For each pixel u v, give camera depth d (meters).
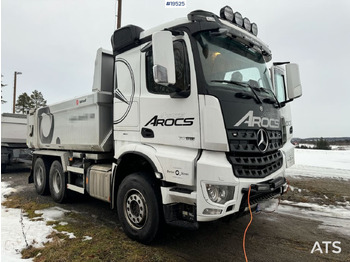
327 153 19.42
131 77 3.86
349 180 8.38
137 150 3.52
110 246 3.43
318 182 8.02
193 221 2.98
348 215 4.99
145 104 3.57
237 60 3.58
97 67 4.63
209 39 3.23
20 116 11.03
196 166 2.86
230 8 3.65
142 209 3.49
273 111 3.62
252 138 3.06
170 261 3.08
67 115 5.46
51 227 4.17
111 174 4.12
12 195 6.59
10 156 10.52
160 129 3.34
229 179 2.79
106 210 5.21
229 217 2.99
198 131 2.93
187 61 3.09
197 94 2.96
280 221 4.64
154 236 3.36
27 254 3.22
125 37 3.93
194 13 3.16
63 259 3.04
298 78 4.35
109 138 4.57
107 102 4.56
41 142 6.61
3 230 4.00
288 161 4.17
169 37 2.83
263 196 3.33
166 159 3.14
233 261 3.14
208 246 3.53
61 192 5.61
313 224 4.50
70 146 5.41
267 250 3.46
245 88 3.33
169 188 3.15
